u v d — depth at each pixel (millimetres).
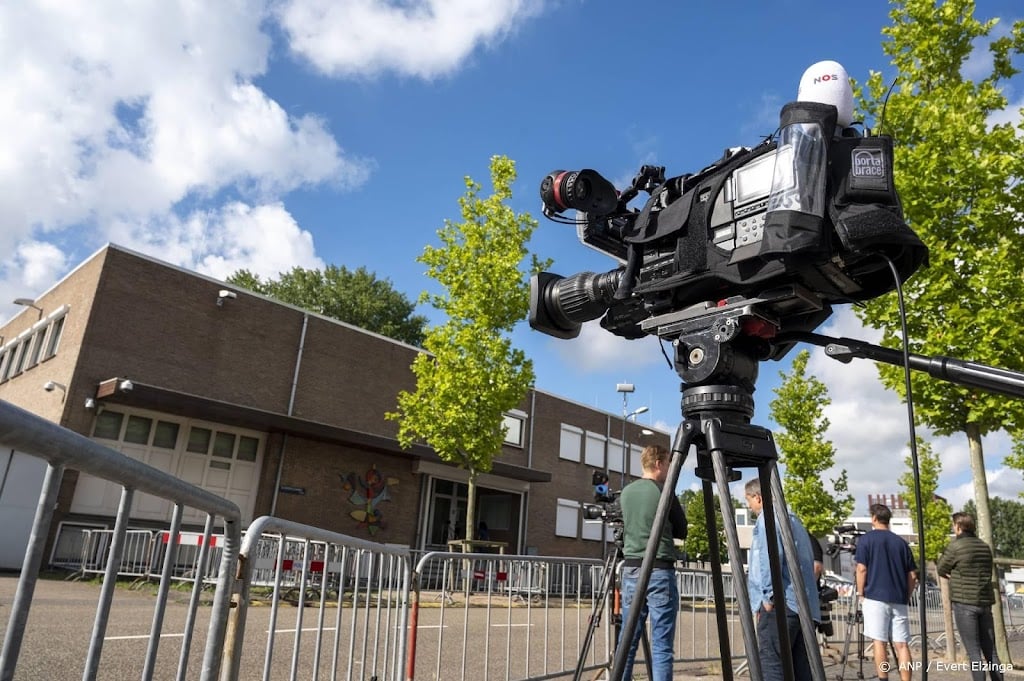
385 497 18844
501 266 15375
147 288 15094
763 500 2125
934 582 14047
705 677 6559
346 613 3883
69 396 13586
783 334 2301
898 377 8336
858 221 1880
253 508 16328
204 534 2064
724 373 2121
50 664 4887
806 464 20656
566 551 24969
